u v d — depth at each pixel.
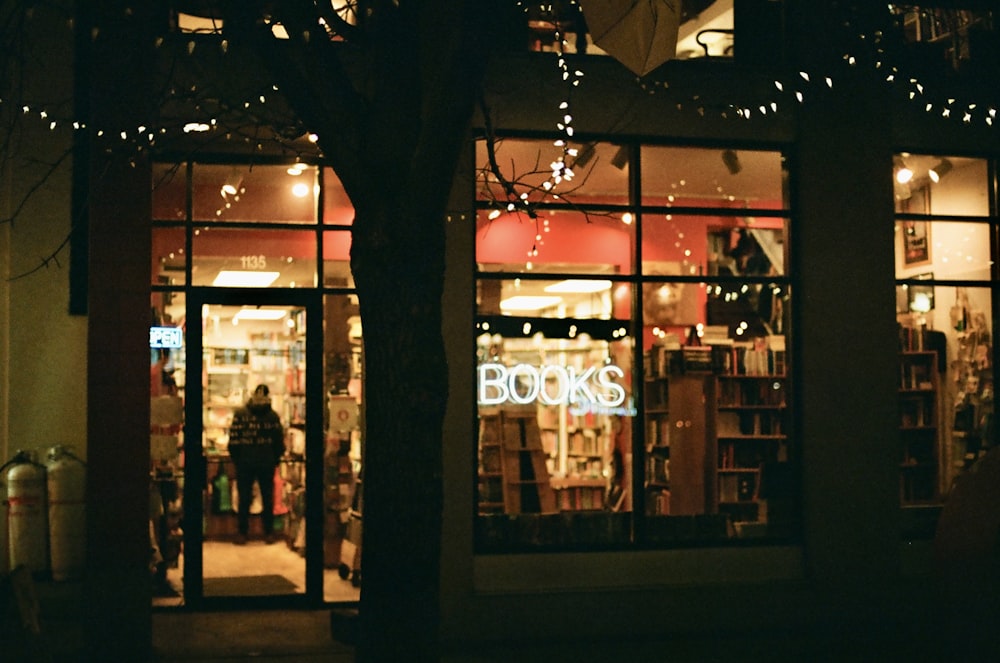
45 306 10.41
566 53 10.15
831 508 10.28
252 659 8.73
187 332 10.42
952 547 7.29
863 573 10.29
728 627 9.98
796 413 10.45
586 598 9.73
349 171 6.25
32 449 10.35
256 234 10.53
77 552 10.14
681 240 10.45
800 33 10.53
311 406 10.56
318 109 6.23
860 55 10.60
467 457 9.59
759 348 10.51
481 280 10.04
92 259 8.66
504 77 9.93
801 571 10.32
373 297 6.25
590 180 10.31
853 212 10.50
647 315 10.35
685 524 10.27
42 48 10.34
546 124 10.00
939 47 10.98
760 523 10.38
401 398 6.19
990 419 11.10
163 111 9.45
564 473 10.08
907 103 10.79
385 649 6.12
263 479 10.51
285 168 10.59
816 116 10.49
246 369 10.53
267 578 10.45
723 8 10.57
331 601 10.50
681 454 10.32
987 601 7.04
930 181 11.10
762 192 10.59
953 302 11.09
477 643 9.49
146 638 8.68
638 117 10.20
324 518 10.55
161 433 10.27
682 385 10.37
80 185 10.45
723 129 10.36
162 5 9.04
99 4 8.71
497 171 7.74
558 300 10.18
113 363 8.66
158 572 10.32
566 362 10.16
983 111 10.96
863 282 10.48
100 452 8.63
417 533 6.18
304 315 10.62
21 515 10.09
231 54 9.51
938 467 10.94
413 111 6.33
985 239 11.25
